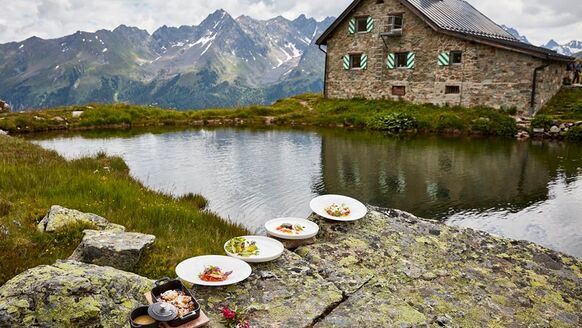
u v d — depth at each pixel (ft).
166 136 96.73
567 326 17.16
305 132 101.65
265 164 66.85
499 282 20.07
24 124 102.89
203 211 38.63
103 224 25.86
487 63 101.50
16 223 24.76
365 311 16.57
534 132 88.63
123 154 74.33
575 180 55.72
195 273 17.88
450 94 108.68
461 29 111.24
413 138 90.89
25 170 39.01
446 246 23.49
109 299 15.26
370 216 26.53
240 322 15.14
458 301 18.25
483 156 71.15
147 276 20.67
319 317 16.05
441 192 50.75
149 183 54.70
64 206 29.32
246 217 42.78
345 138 92.02
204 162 68.33
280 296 17.06
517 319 17.33
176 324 14.14
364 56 123.95
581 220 41.68
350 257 21.48
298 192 51.47
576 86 105.60
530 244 24.23
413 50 114.32
